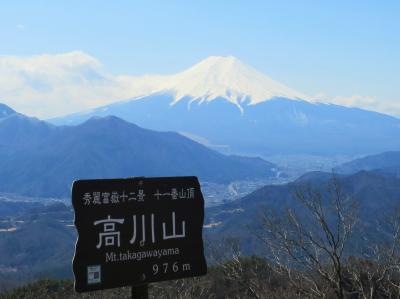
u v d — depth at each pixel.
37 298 16.58
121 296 12.35
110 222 4.89
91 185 4.85
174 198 5.18
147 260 5.01
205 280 12.47
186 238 5.20
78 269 4.73
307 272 7.65
